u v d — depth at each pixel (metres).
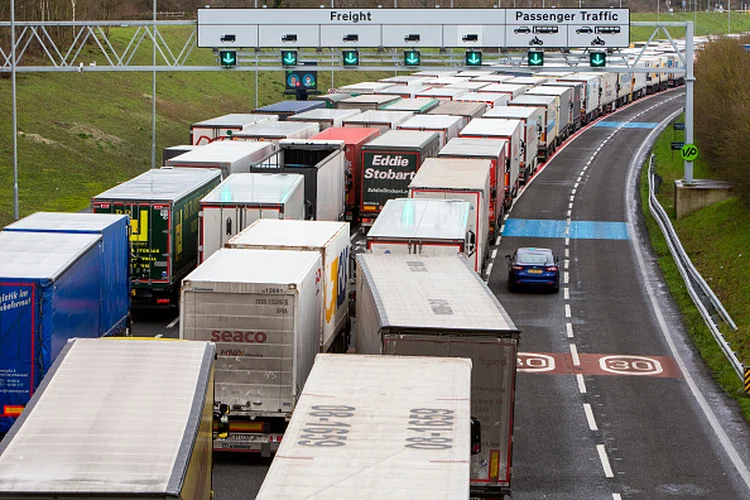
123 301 82.38
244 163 123.56
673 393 81.38
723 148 159.12
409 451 39.22
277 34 151.75
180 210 97.75
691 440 71.00
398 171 132.25
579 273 124.50
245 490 59.81
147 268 95.56
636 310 107.69
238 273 65.12
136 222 95.12
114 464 38.03
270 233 79.69
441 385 46.03
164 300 96.62
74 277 66.69
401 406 43.53
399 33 152.25
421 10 151.75
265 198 92.50
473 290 64.31
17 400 60.78
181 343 48.62
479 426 52.12
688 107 153.75
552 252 126.88
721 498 61.09
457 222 87.00
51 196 171.62
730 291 115.56
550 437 71.38
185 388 44.16
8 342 60.47
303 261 69.50
